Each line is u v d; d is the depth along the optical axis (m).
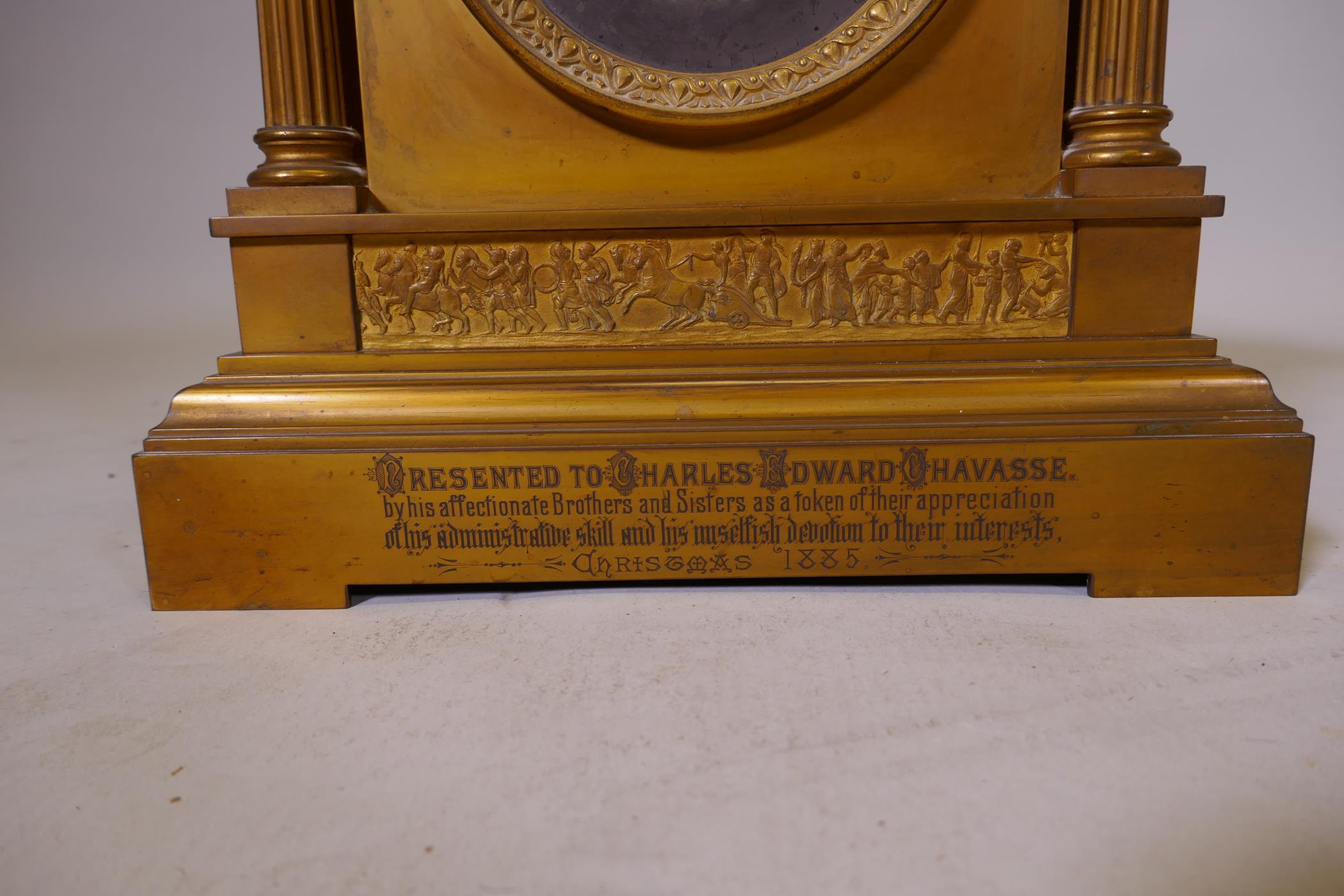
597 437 2.15
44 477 3.38
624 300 2.27
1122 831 1.37
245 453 2.15
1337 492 2.88
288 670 1.91
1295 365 4.88
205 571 2.21
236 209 2.23
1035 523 2.16
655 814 1.43
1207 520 2.14
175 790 1.51
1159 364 2.19
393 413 2.18
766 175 2.26
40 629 2.12
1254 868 1.29
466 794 1.49
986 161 2.26
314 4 2.25
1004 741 1.60
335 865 1.33
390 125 2.26
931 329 2.27
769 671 1.86
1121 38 2.21
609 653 1.95
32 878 1.32
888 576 2.31
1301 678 1.79
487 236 2.25
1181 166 2.21
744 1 2.20
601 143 2.25
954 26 2.20
